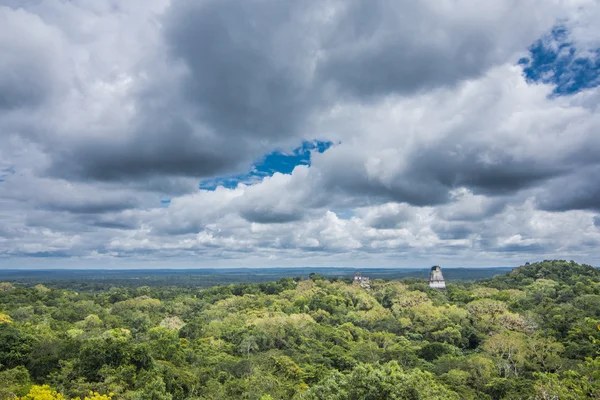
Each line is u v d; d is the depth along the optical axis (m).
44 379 64.81
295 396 63.88
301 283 199.25
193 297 199.50
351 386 44.44
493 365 83.88
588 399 46.94
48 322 119.50
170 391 65.25
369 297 166.00
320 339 115.00
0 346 72.31
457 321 125.19
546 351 87.31
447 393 62.69
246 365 82.12
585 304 120.25
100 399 46.47
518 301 142.38
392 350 99.00
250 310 151.00
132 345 71.00
